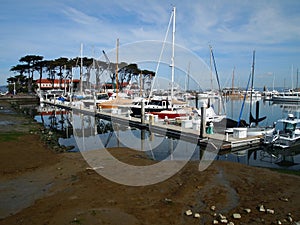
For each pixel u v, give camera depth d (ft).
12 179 29.53
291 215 21.75
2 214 21.26
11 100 189.16
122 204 23.31
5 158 37.76
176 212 22.02
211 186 28.48
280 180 31.01
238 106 162.20
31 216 20.86
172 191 26.71
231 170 34.78
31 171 32.42
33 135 57.72
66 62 218.38
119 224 19.81
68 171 32.45
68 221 20.03
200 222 20.42
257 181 30.50
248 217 21.33
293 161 42.91
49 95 194.80
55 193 25.59
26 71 245.65
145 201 24.07
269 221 20.67
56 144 50.88
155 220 20.58
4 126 70.13
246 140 49.73
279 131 53.83
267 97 236.02
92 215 21.07
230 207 23.21
